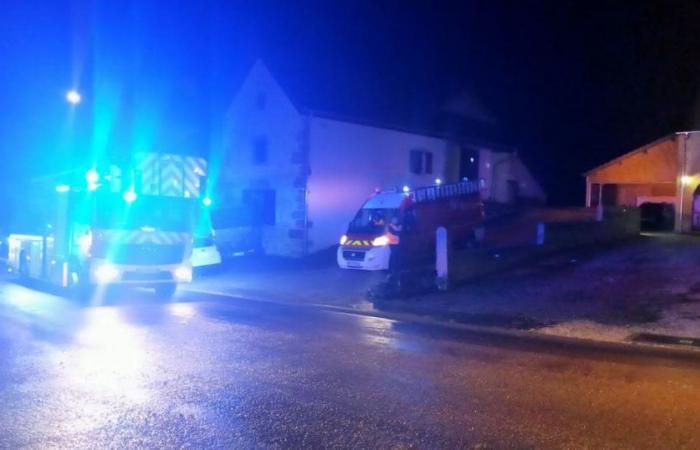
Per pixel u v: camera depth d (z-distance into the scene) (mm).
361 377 8164
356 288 18359
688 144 29453
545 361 9336
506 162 36750
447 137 32188
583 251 22312
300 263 24703
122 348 9836
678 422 6445
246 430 6102
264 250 27766
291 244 26719
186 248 16312
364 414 6609
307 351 9789
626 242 24641
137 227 15641
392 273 16188
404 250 20844
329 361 9094
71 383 7715
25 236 19891
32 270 19344
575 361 9383
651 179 31281
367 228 21125
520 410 6797
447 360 9281
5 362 8820
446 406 6910
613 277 17391
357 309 15094
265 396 7242
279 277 21172
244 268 23891
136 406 6824
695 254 20609
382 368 8688
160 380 7906
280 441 5820
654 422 6441
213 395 7262
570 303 14594
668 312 13305
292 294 17609
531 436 5988
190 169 16422
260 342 10484
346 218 28078
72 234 16375
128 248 15516
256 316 13547
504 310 14102
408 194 21516
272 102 27797
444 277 16797
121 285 15594
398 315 14195
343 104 28266
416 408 6832
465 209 23828
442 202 22781
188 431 6062
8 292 17469
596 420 6488
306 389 7559
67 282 16656
